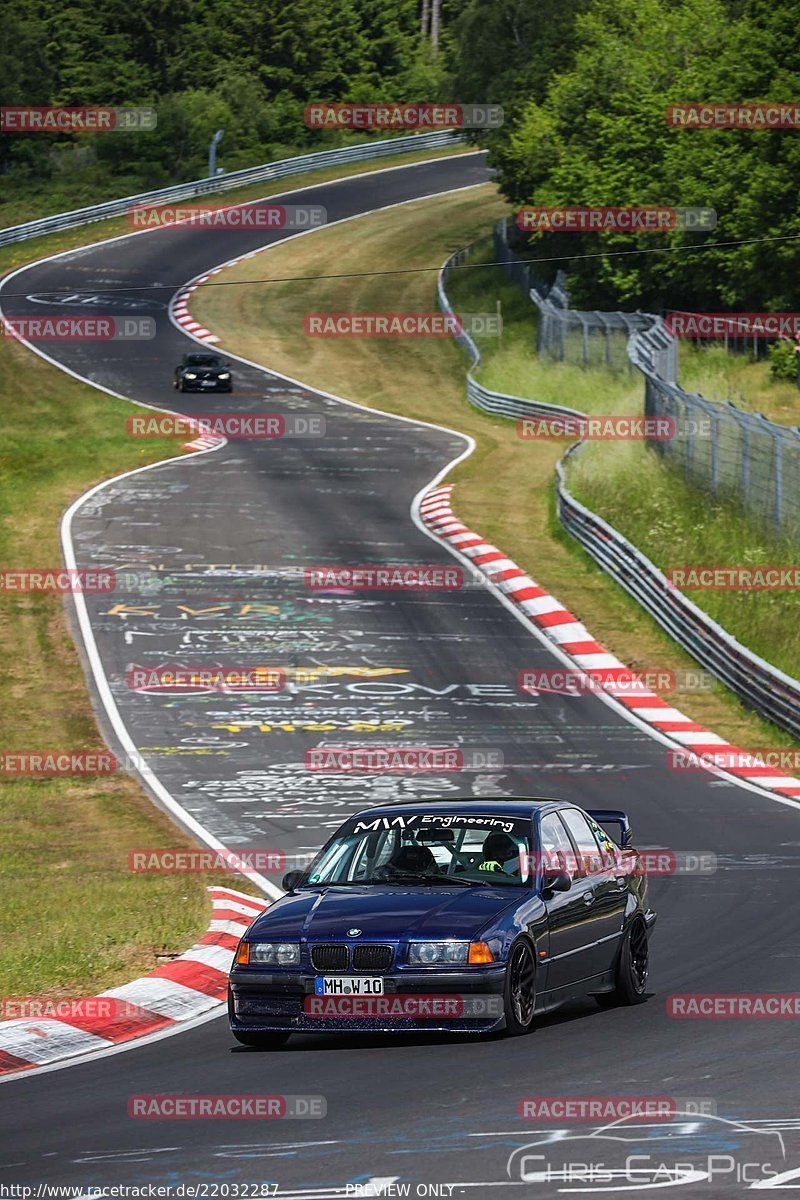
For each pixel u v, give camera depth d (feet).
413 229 584.81
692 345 402.72
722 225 388.16
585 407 367.66
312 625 206.39
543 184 449.89
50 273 523.70
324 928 63.82
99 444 330.13
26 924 92.38
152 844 124.57
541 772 148.05
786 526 215.92
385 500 283.79
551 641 201.36
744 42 374.63
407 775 147.33
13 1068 63.05
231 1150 47.37
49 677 185.78
